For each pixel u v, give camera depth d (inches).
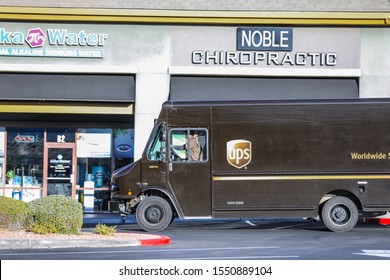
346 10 990.4
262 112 738.8
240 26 986.1
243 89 983.0
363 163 732.0
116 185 759.1
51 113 977.5
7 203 628.1
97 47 977.5
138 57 979.9
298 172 733.9
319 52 991.6
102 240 588.4
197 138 743.7
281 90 985.5
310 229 784.9
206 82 984.9
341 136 734.5
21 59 970.1
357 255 524.1
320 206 747.4
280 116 737.6
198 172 741.9
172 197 742.5
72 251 548.7
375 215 758.5
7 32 968.9
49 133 1037.8
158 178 745.6
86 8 965.2
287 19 981.2
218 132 741.3
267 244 610.5
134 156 975.6
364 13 982.4
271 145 736.3
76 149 1037.2
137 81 976.9
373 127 733.9
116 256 510.9
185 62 983.0
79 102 975.6
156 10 970.7
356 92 994.1
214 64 983.6
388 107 733.3
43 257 502.3
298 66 991.0
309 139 734.5
